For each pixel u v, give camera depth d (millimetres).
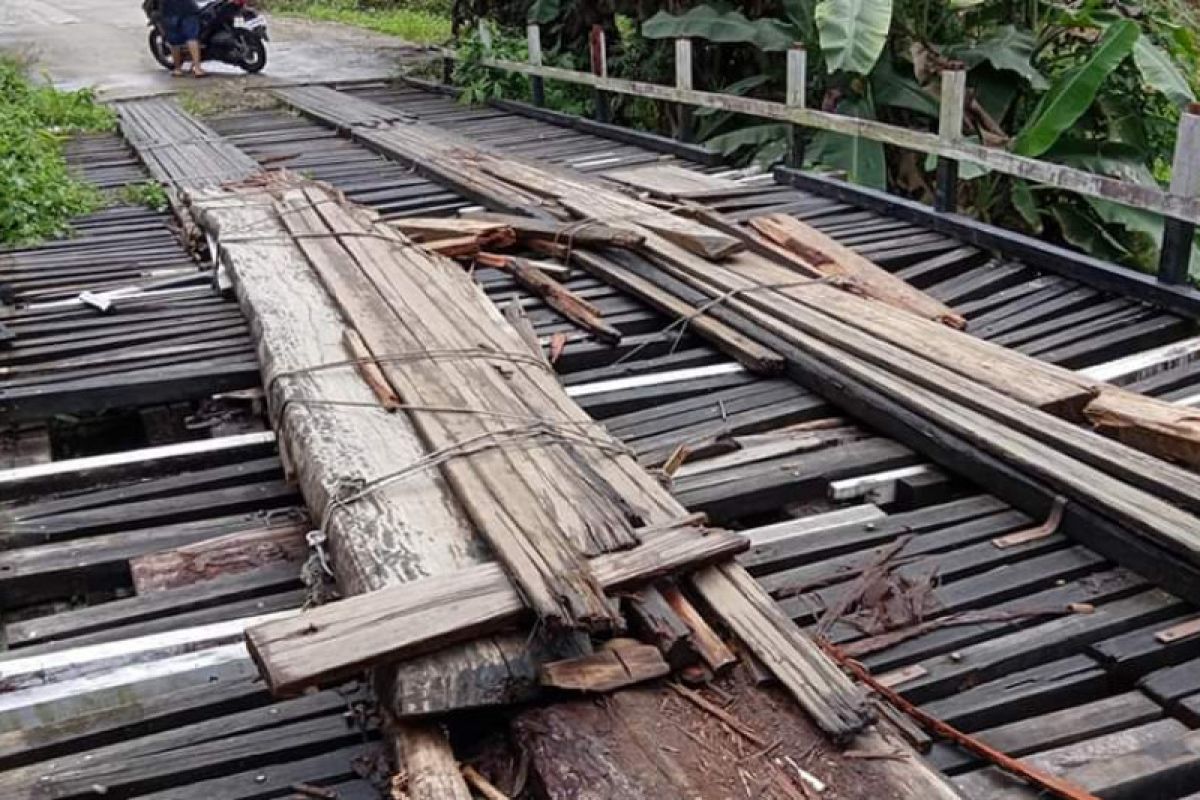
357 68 13227
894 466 3471
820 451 3543
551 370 3744
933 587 2785
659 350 4387
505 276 5125
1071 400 3410
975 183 7535
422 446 3111
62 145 8820
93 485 3617
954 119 5531
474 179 6816
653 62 9648
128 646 2674
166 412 4289
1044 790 2141
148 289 5199
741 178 7090
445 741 2166
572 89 10344
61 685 2586
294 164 7824
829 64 6781
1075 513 2941
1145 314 4613
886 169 7730
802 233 5359
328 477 2947
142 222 6441
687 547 2529
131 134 8844
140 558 3086
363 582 2496
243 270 4809
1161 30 7422
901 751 2100
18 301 5090
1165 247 4574
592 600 2279
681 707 2207
